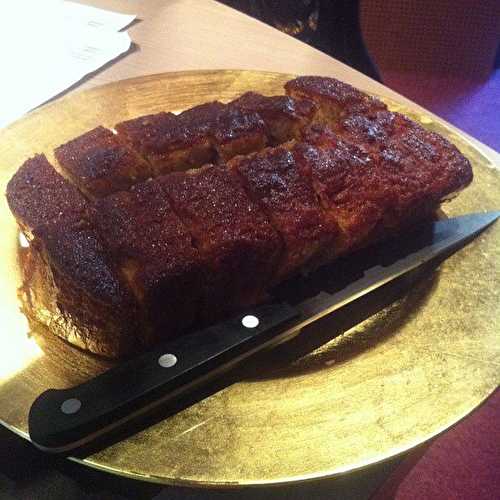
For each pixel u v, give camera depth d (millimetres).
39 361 279
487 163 399
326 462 249
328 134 345
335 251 329
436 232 351
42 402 242
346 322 309
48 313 291
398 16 1063
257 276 304
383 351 295
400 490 585
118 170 322
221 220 294
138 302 278
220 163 346
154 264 276
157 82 441
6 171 361
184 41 516
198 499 275
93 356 287
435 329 306
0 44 485
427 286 328
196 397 266
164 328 288
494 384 280
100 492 265
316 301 307
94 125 402
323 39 719
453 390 277
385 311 315
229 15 556
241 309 302
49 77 458
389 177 335
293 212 307
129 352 287
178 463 245
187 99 431
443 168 352
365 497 299
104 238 283
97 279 271
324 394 273
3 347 281
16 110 429
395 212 334
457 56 1115
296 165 321
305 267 323
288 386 275
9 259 317
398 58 1127
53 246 279
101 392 246
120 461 243
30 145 380
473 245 350
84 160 323
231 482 242
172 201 298
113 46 494
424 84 1115
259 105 366
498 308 317
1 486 261
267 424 260
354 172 329
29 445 271
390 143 353
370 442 256
